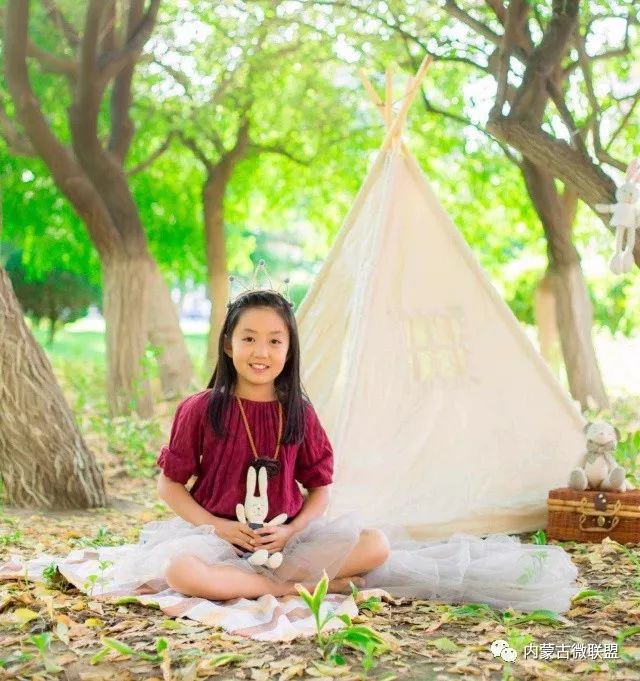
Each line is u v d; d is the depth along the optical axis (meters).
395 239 6.06
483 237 16.86
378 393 5.71
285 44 12.61
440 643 3.49
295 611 3.89
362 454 5.54
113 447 9.56
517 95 6.65
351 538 4.20
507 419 5.95
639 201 5.88
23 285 26.64
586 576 4.70
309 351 6.11
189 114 13.59
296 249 37.97
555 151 6.46
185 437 4.33
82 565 4.42
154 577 4.15
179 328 13.43
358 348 5.71
